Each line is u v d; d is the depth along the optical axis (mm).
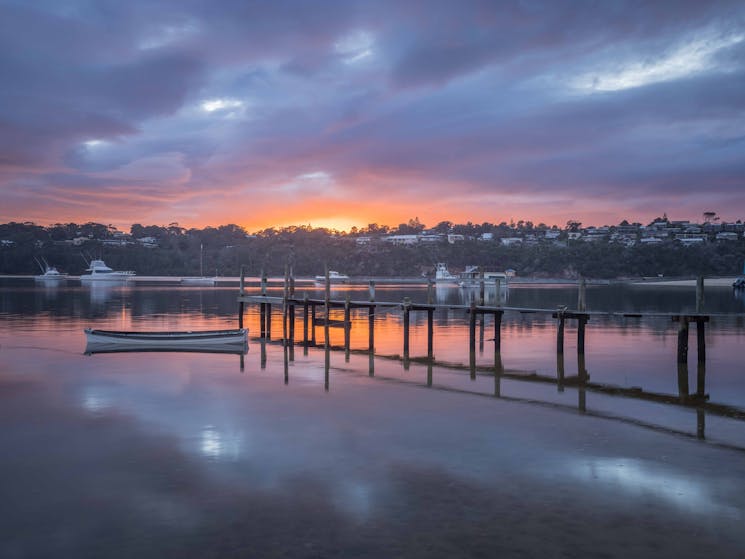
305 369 26453
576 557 8930
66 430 16047
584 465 13008
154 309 69688
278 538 9602
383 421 16922
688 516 10344
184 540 9594
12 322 50812
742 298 102500
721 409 18531
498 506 10773
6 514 10656
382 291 141125
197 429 16094
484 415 17656
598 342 36469
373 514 10477
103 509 10820
